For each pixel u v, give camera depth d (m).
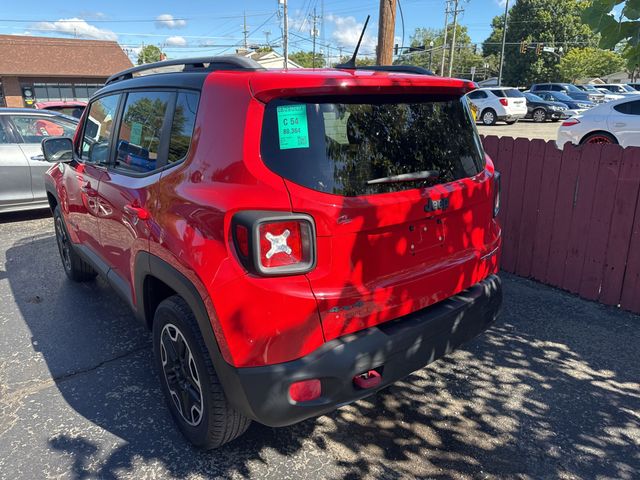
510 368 3.40
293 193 2.04
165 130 2.71
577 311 4.20
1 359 3.60
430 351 2.45
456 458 2.60
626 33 2.70
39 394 3.18
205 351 2.33
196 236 2.23
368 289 2.22
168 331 2.63
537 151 4.58
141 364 3.52
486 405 3.02
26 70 32.62
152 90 2.96
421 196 2.35
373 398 3.11
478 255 2.76
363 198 2.18
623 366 3.40
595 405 3.00
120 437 2.77
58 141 4.20
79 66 34.53
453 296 2.65
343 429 2.83
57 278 5.16
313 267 2.07
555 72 63.16
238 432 2.48
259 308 2.03
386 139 2.34
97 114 3.84
